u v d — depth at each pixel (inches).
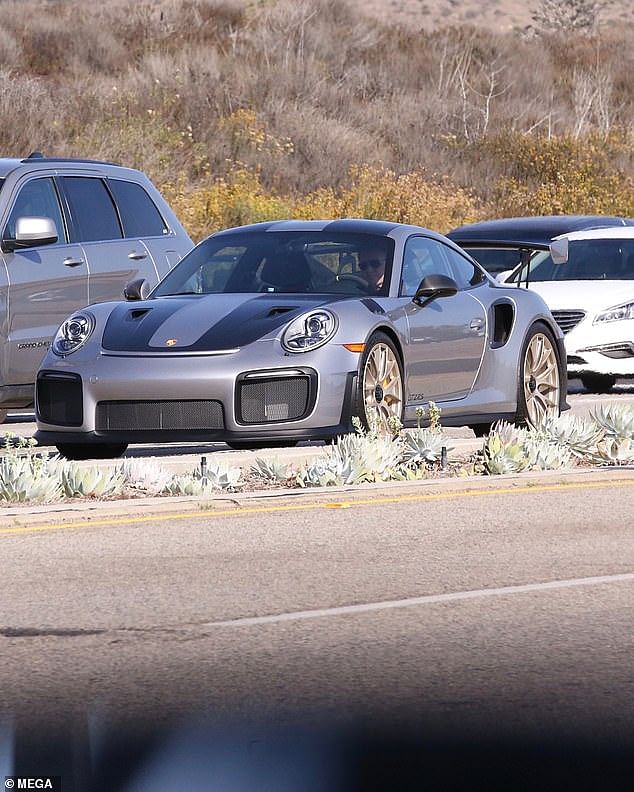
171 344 1030.4
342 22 4490.7
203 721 460.8
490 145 3786.9
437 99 4033.0
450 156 3754.9
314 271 1135.6
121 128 3164.4
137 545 750.5
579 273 1844.2
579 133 4094.5
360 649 550.0
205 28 4180.6
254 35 4222.4
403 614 604.7
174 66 3688.5
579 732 447.5
